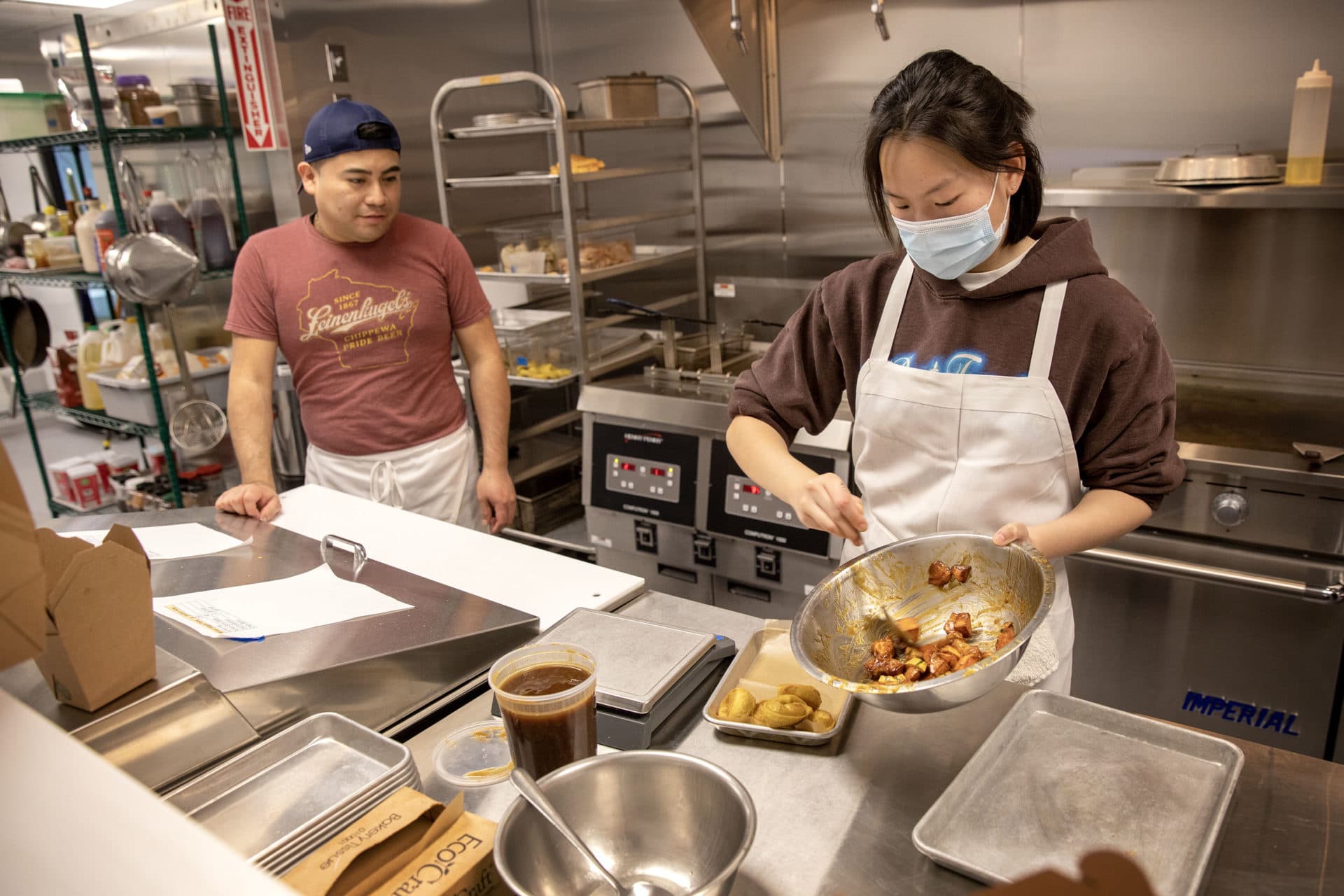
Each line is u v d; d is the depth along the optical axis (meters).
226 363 3.15
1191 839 0.77
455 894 0.72
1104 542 1.16
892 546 1.07
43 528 0.89
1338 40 2.14
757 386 1.45
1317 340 2.30
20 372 3.45
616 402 2.59
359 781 0.89
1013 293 1.21
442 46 3.32
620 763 0.80
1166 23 2.33
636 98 2.76
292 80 2.90
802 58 2.89
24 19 3.30
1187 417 2.17
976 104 1.04
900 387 1.31
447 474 2.21
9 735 0.52
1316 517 1.81
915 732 0.99
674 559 2.58
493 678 0.91
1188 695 2.01
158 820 0.45
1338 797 0.82
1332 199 1.88
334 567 1.41
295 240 2.07
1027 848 0.78
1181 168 2.09
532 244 2.75
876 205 1.27
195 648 1.10
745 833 0.71
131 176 2.75
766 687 1.08
